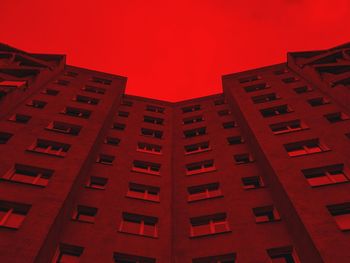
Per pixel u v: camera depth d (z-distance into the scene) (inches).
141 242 708.0
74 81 1437.0
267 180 868.6
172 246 727.1
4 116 951.0
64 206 676.7
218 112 1416.1
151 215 804.0
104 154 1032.2
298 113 1067.3
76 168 795.4
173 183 970.7
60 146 906.7
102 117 1119.6
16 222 627.2
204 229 786.2
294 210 653.9
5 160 770.8
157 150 1159.6
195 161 1068.5
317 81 1256.2
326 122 967.6
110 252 661.9
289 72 1541.6
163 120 1413.6
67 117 1052.5
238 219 769.6
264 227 725.3
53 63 1593.3
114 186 879.1
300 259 635.5
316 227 596.7
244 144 1088.8
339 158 792.9
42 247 558.9
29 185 700.0
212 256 684.7
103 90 1419.8
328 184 703.7
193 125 1337.4
